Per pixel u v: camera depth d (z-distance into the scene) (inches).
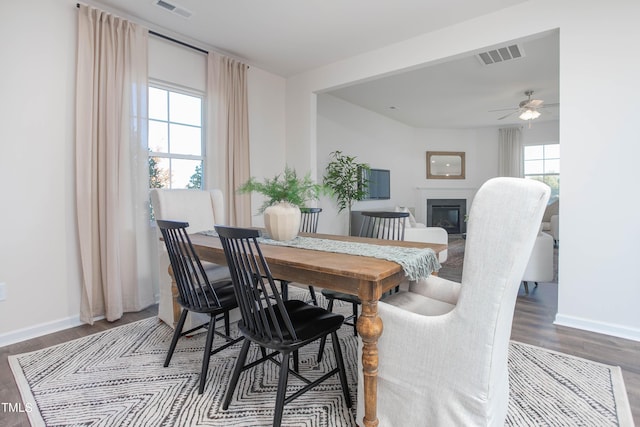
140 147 119.7
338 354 64.6
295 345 56.2
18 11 95.1
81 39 105.3
